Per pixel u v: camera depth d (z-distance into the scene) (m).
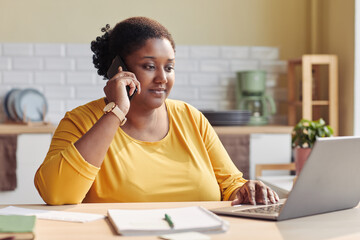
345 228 1.16
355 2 3.62
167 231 1.09
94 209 1.37
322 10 4.21
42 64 4.11
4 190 3.57
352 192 1.35
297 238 1.08
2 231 1.02
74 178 1.38
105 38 1.78
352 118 3.69
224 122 3.72
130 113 1.64
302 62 3.77
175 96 4.24
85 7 4.14
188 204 1.45
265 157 3.80
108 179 1.56
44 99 4.01
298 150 2.65
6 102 3.98
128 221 1.16
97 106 1.69
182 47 4.23
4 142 3.56
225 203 1.47
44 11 4.11
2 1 4.07
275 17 4.30
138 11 4.20
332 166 1.23
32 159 3.61
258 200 1.45
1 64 4.07
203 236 1.06
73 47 4.12
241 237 1.08
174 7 4.23
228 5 4.27
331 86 3.79
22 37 4.09
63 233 1.11
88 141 1.40
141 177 1.58
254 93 4.02
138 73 1.60
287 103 4.30
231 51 4.27
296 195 1.21
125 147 1.61
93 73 4.16
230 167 1.79
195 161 1.67
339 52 3.90
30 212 1.31
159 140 1.68
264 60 4.29
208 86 4.26
